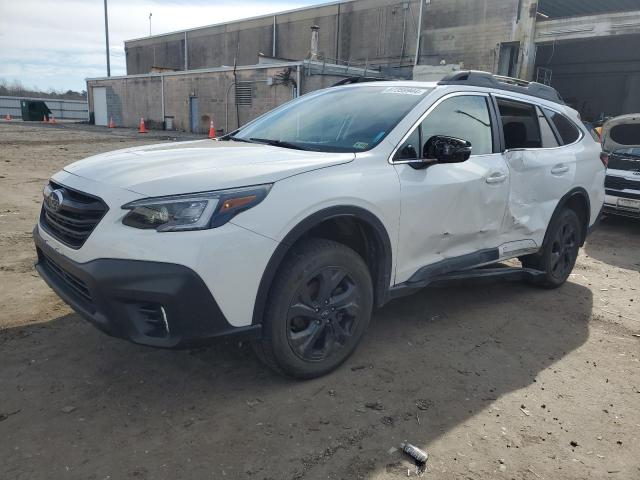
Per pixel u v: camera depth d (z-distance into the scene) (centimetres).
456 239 387
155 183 272
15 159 1361
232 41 4606
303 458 255
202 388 310
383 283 344
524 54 2648
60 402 290
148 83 3456
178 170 289
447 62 2989
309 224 292
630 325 440
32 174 1096
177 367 332
